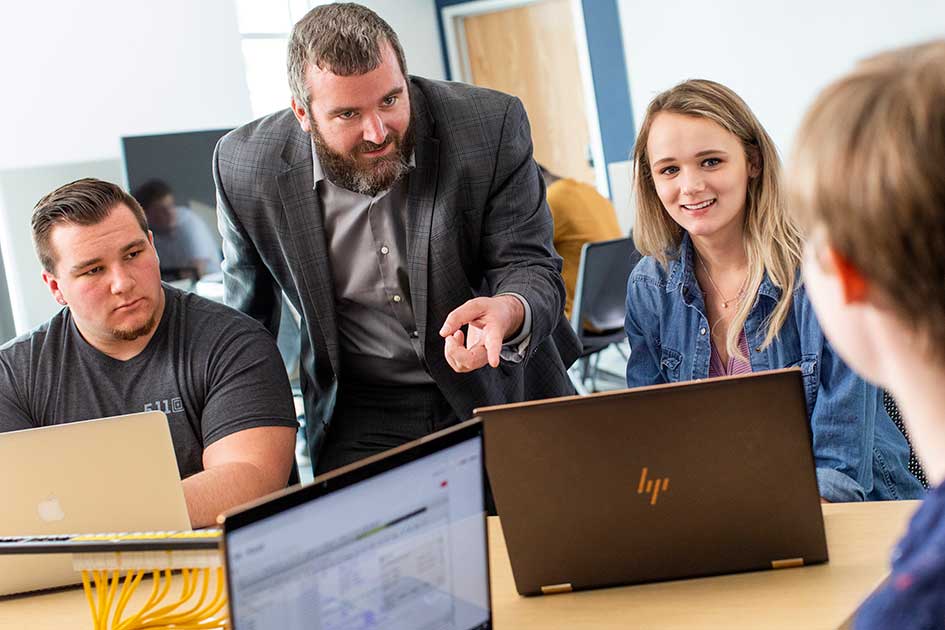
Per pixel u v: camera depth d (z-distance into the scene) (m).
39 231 2.22
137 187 4.36
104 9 5.79
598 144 7.51
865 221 0.75
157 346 2.29
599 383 5.98
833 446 1.96
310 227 2.46
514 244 2.47
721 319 2.18
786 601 1.49
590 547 1.60
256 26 6.98
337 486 1.19
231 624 1.09
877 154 0.75
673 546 1.59
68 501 1.75
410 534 1.27
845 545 1.64
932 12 6.16
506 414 1.55
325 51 2.15
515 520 1.59
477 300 2.16
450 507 1.32
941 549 0.74
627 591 1.60
